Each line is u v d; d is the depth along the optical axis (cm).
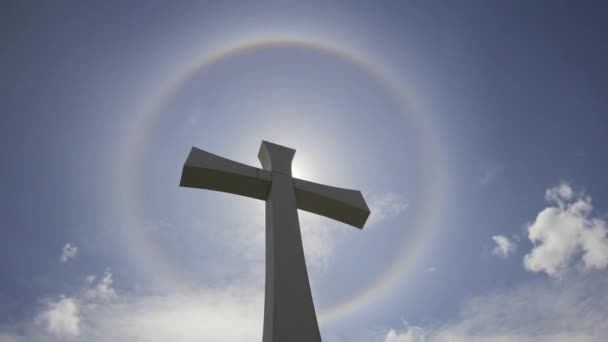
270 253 482
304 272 461
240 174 569
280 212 530
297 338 402
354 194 640
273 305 421
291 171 609
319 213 638
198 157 571
